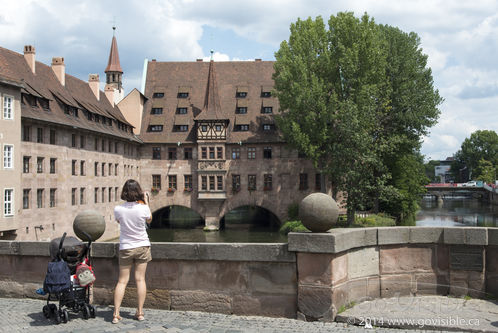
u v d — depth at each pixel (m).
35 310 8.34
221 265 8.38
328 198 7.78
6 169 30.53
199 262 8.48
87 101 47.00
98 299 9.01
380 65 40.88
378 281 8.51
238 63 63.47
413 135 47.78
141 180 57.22
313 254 7.73
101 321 7.45
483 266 8.29
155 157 57.25
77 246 8.05
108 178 47.88
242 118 57.31
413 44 48.56
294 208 53.59
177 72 63.31
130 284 8.77
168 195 56.50
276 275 8.09
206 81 62.34
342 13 42.09
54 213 36.91
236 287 8.30
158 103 60.03
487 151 125.38
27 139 34.06
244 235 51.41
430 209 78.75
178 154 56.91
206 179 55.22
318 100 40.94
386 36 47.34
